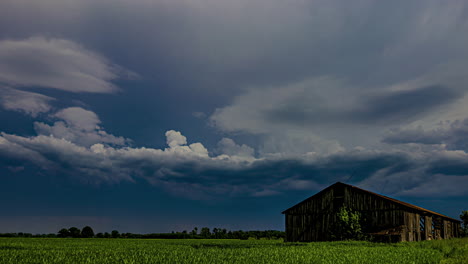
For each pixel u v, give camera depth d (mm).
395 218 41312
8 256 20328
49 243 39812
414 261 20797
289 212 49906
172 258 20344
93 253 23172
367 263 19828
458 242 35969
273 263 18953
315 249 28250
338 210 45688
